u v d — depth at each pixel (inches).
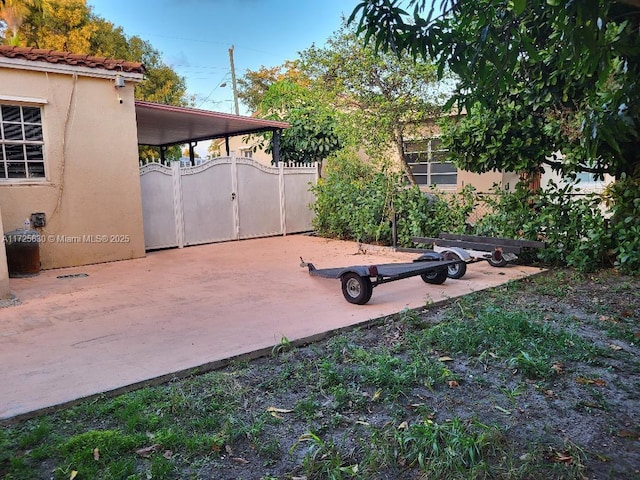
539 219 278.7
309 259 323.6
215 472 92.4
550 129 246.7
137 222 342.3
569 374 134.4
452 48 108.0
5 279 225.0
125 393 126.1
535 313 187.3
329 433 106.0
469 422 106.6
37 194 300.2
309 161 560.7
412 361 143.3
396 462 94.4
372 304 203.9
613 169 267.4
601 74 90.2
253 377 135.5
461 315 186.4
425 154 471.2
